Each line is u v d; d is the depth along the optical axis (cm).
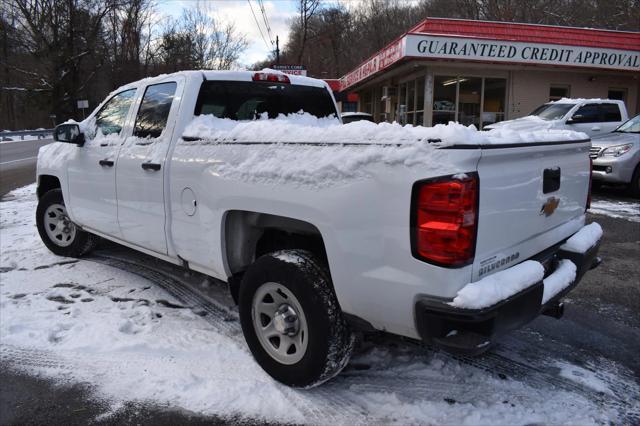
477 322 223
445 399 288
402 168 233
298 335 290
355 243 252
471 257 230
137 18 4222
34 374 318
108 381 309
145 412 280
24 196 1015
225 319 394
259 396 292
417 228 230
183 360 331
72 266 522
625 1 2498
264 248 346
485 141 236
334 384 304
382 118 2305
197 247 352
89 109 4456
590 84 1681
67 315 399
